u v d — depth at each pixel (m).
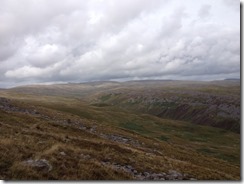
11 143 23.69
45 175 19.47
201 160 55.12
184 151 62.59
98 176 21.61
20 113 53.38
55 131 42.22
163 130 122.00
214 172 36.69
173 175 28.44
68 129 47.78
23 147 23.56
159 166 31.02
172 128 134.62
